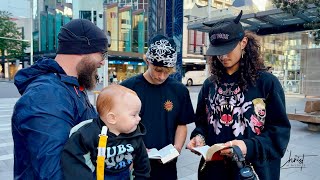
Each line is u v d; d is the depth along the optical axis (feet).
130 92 4.26
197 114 6.93
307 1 24.75
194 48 116.57
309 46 43.34
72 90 4.04
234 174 5.79
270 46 43.09
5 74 157.28
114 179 4.00
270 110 5.76
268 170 5.68
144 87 6.98
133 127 4.13
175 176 7.04
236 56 5.78
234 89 5.96
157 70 6.57
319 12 25.59
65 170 3.38
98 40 4.16
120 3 125.29
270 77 5.80
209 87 6.47
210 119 6.29
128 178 4.22
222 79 6.18
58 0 126.11
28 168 3.50
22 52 124.77
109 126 4.06
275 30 39.88
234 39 5.66
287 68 45.91
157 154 6.06
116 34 114.11
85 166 3.58
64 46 4.08
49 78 3.85
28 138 3.35
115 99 4.07
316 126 22.86
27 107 3.45
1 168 14.07
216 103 6.15
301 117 23.12
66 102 3.73
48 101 3.52
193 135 6.61
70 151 3.47
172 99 7.04
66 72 4.12
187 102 7.29
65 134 3.52
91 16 111.96
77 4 112.68
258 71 5.85
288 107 35.58
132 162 4.24
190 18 68.33
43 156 3.27
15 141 3.65
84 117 4.11
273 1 27.09
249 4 36.83
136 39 119.34
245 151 5.32
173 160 6.94
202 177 6.42
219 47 5.74
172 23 14.05
